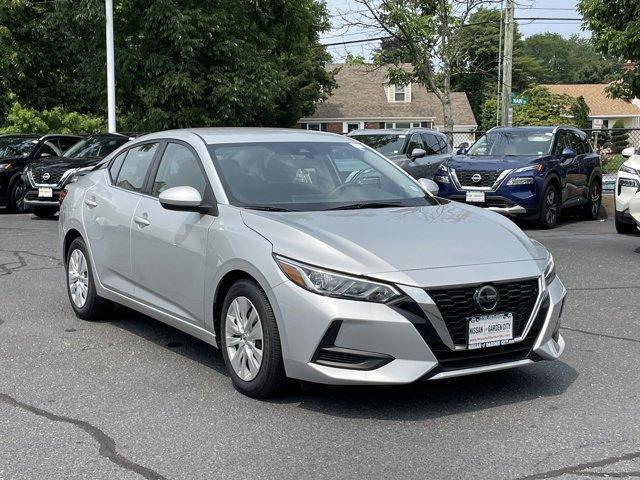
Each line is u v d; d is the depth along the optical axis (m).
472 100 60.91
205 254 5.29
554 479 3.80
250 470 3.94
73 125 27.20
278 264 4.67
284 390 4.88
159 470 3.95
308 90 40.78
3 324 6.96
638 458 4.04
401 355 4.40
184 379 5.40
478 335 4.54
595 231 13.47
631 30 19.30
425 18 25.27
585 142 16.16
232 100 21.91
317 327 4.45
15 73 26.47
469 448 4.18
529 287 4.74
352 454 4.12
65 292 8.28
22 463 4.04
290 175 5.76
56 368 5.66
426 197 6.02
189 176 5.82
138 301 6.18
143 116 22.33
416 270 4.50
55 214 16.08
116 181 6.75
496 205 13.73
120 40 21.73
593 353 5.95
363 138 17.28
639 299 7.77
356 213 5.29
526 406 4.82
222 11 22.16
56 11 22.05
